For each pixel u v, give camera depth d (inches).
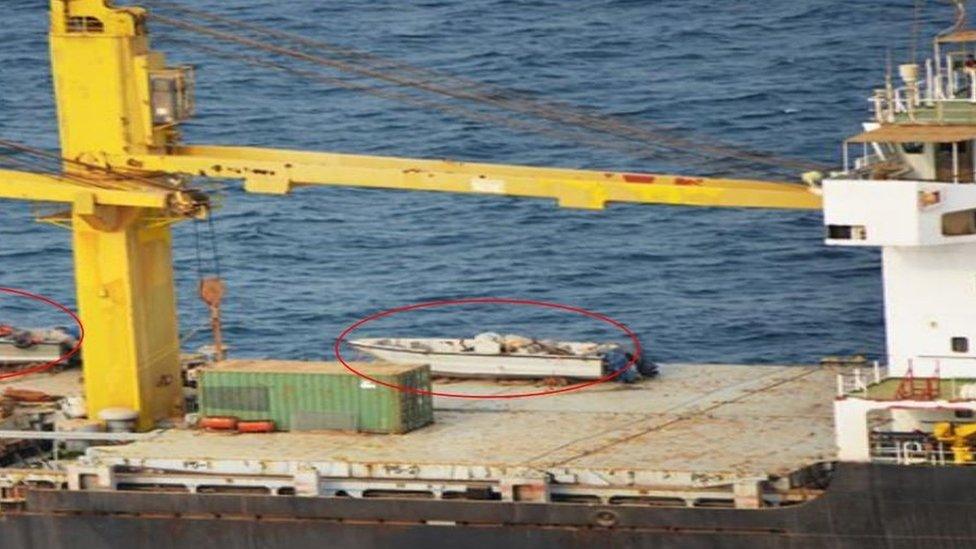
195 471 6230.3
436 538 6008.9
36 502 6284.5
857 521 5698.8
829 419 6407.5
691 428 6373.0
